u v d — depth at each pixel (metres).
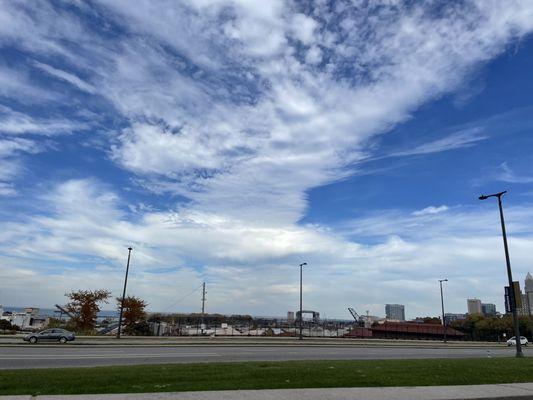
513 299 27.67
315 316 86.94
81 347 31.28
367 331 77.56
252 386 11.42
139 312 55.75
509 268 28.48
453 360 20.05
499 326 91.75
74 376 12.51
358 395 10.46
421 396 10.43
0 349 27.80
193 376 12.77
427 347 46.06
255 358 23.14
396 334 83.00
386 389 11.39
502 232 29.08
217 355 25.16
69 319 58.16
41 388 10.56
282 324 70.88
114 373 13.24
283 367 15.22
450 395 10.60
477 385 12.41
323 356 26.30
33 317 84.81
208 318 69.12
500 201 29.44
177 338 46.00
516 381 13.38
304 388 11.32
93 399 9.33
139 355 24.28
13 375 12.60
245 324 68.25
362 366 16.19
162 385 11.27
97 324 63.56
